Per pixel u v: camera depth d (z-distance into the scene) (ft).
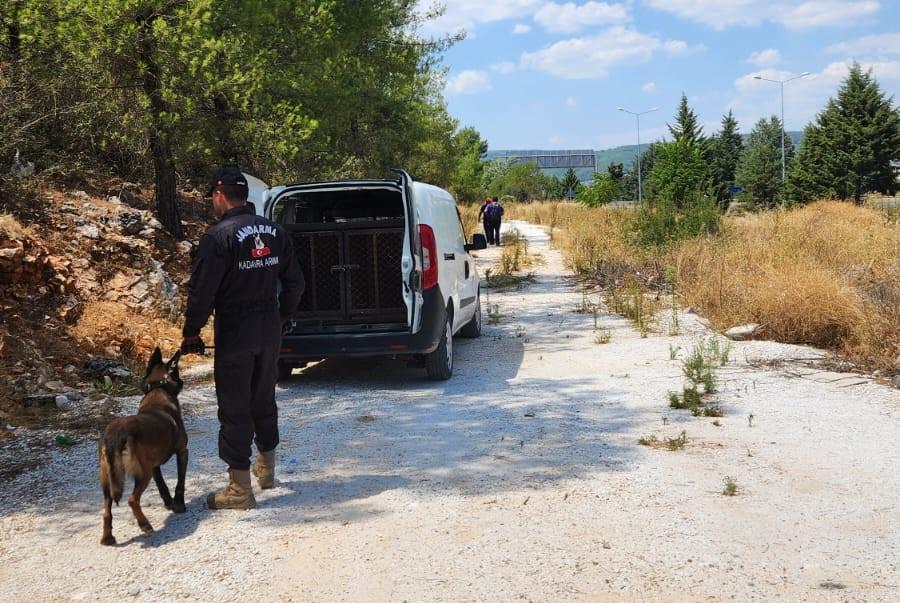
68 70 35.50
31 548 13.29
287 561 12.43
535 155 365.40
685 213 61.26
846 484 15.03
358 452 18.26
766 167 221.87
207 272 14.17
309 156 47.37
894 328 26.76
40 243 30.94
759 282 34.30
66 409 22.58
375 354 24.32
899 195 168.25
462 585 11.41
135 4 32.35
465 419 20.85
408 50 59.31
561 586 11.27
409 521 13.91
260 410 15.56
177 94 35.73
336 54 45.57
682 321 35.35
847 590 10.93
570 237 79.71
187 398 24.32
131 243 35.17
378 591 11.34
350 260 25.21
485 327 37.55
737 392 22.63
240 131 39.04
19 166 36.45
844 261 40.14
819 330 29.60
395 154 67.62
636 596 10.93
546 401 22.53
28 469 17.53
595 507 14.21
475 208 138.51
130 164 44.45
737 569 11.64
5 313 26.66
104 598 11.44
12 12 31.81
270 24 39.06
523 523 13.60
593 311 40.47
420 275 24.16
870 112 167.32
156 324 32.04
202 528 13.91
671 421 19.93
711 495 14.64
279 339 15.34
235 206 14.96
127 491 16.05
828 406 20.83
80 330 28.48
